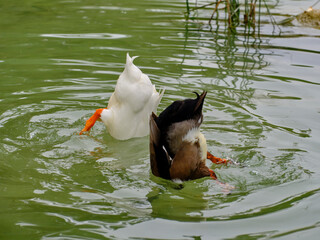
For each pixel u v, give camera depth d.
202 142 3.33
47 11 5.16
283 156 3.43
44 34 4.65
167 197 3.23
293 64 4.25
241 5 5.41
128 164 3.44
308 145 3.50
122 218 3.11
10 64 4.21
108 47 4.45
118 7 5.34
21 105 3.80
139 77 3.55
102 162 3.44
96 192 3.25
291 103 3.83
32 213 3.12
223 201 3.20
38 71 4.13
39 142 3.56
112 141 3.61
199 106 3.30
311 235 3.02
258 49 4.46
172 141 3.31
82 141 3.59
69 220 3.09
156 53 4.37
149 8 5.32
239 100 3.85
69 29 4.75
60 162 3.43
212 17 5.02
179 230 3.05
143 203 3.20
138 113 3.60
